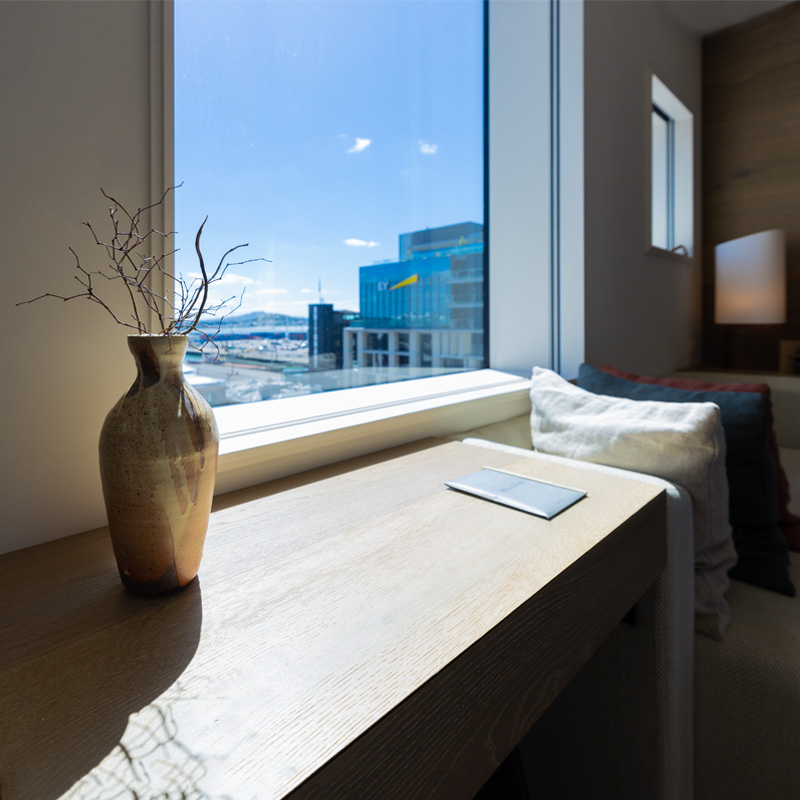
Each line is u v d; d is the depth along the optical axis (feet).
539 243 5.96
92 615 1.68
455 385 5.15
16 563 2.03
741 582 3.68
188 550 1.76
